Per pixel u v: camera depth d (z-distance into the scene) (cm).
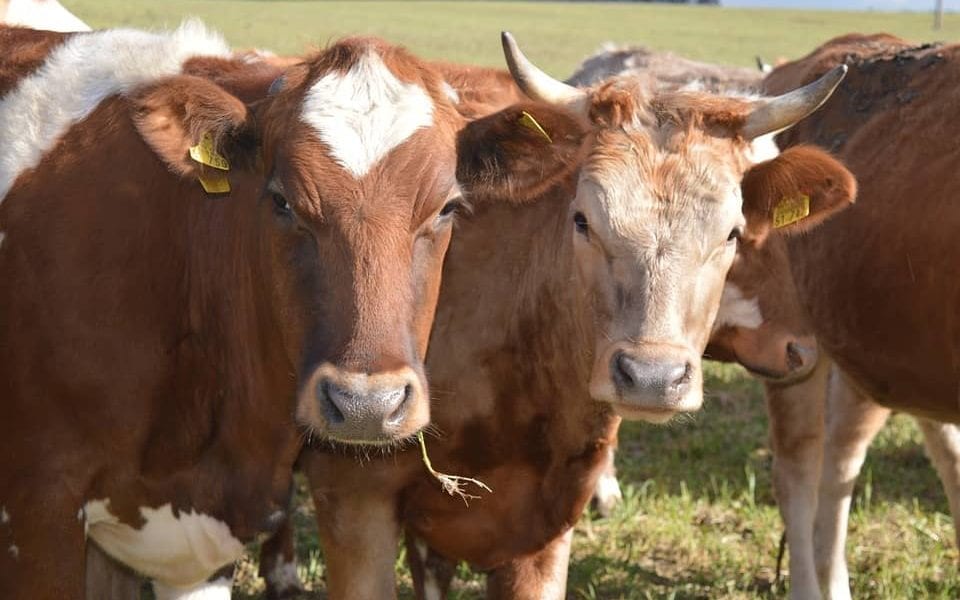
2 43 594
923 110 770
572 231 560
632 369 509
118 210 524
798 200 579
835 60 866
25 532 515
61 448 517
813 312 816
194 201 534
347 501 582
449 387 582
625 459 1002
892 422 1120
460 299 585
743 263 707
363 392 441
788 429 775
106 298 515
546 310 573
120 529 545
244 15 1605
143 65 556
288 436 548
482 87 649
